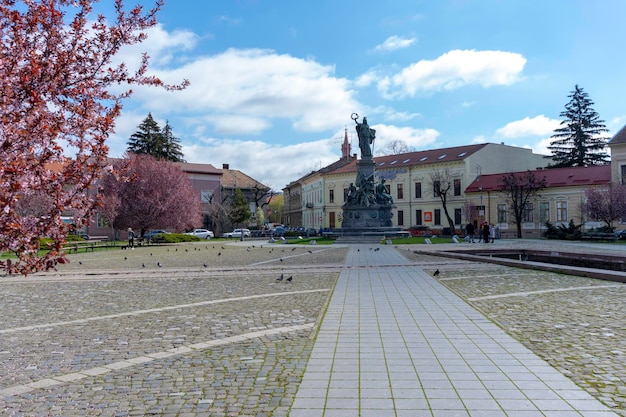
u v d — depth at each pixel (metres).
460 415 4.99
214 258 28.78
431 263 21.86
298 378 6.23
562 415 4.95
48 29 4.98
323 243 43.72
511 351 7.34
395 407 5.23
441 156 74.50
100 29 5.37
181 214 62.56
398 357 7.13
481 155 71.25
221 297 13.38
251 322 9.86
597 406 5.16
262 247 40.47
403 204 76.88
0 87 4.49
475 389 5.74
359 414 5.06
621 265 20.69
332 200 87.00
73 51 5.11
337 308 11.16
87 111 5.00
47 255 4.65
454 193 70.88
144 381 6.27
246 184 97.56
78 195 4.77
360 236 45.88
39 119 4.61
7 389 6.06
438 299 12.17
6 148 4.48
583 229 55.75
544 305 11.07
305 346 7.85
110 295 14.37
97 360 7.33
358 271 19.22
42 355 7.68
